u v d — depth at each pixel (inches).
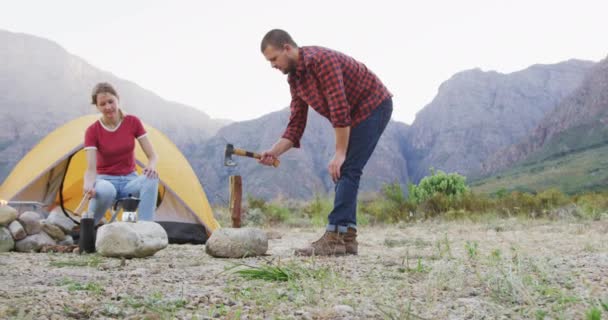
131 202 170.9
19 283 107.0
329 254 161.2
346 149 158.9
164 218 257.3
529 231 285.9
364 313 79.0
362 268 129.6
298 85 160.4
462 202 496.7
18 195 246.8
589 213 386.3
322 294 93.2
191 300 89.1
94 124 197.5
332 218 164.6
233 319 76.0
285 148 174.2
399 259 150.5
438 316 77.2
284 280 110.7
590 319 69.4
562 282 101.4
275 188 5078.7
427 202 503.8
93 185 189.9
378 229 387.2
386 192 542.0
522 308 80.5
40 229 193.3
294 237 315.0
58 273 123.1
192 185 267.0
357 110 162.1
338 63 154.3
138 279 113.8
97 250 162.2
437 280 102.1
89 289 99.2
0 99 6599.4
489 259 122.2
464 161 7101.4
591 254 152.3
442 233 301.1
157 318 76.0
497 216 430.6
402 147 7755.9
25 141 6112.2
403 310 78.5
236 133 6732.3
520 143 5959.6
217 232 165.9
